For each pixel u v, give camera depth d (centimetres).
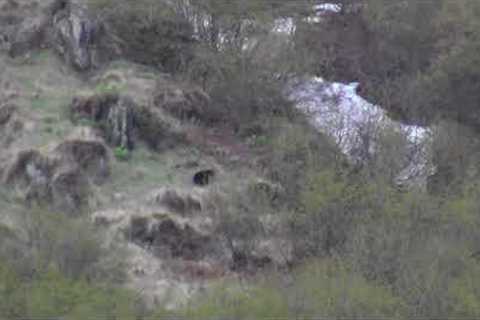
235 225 4841
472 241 4012
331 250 4178
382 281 3631
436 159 5388
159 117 5997
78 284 3528
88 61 6419
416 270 3616
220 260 4838
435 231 4094
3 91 6056
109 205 5272
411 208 4206
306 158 5188
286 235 4619
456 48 6328
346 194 4438
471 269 3731
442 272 3659
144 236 5006
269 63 6397
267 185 5062
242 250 4775
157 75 6438
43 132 5725
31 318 3294
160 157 5819
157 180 5581
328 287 3475
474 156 5544
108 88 6088
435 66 6469
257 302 3403
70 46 6431
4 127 5809
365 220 4228
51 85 6203
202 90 6366
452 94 6272
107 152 5641
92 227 4688
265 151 5775
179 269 4709
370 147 5338
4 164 5459
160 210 5219
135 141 5859
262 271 4503
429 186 5116
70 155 5475
